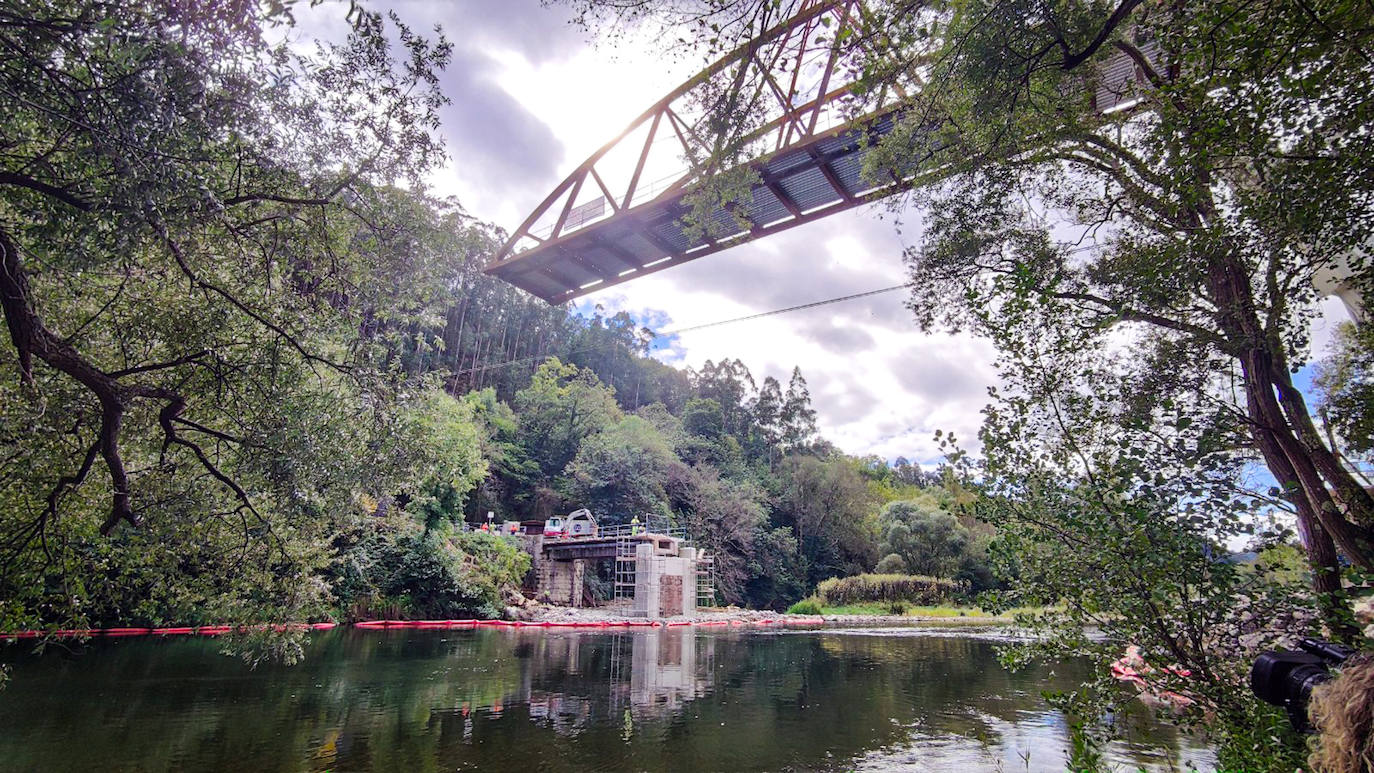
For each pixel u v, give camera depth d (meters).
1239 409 5.00
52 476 6.31
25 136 4.20
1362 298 5.13
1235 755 3.74
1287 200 3.87
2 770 7.18
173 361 5.84
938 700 12.59
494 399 51.22
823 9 4.69
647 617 31.14
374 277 7.22
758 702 12.22
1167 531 3.83
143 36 3.60
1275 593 3.72
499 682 13.53
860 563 52.97
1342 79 3.40
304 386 7.01
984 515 4.66
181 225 4.27
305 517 7.42
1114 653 4.19
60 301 5.98
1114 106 7.46
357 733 9.18
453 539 29.28
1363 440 5.09
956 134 6.59
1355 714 2.26
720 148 6.00
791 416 72.75
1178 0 4.05
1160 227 5.47
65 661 13.80
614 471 45.75
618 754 8.65
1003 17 4.60
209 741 8.52
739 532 46.66
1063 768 8.23
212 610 8.40
